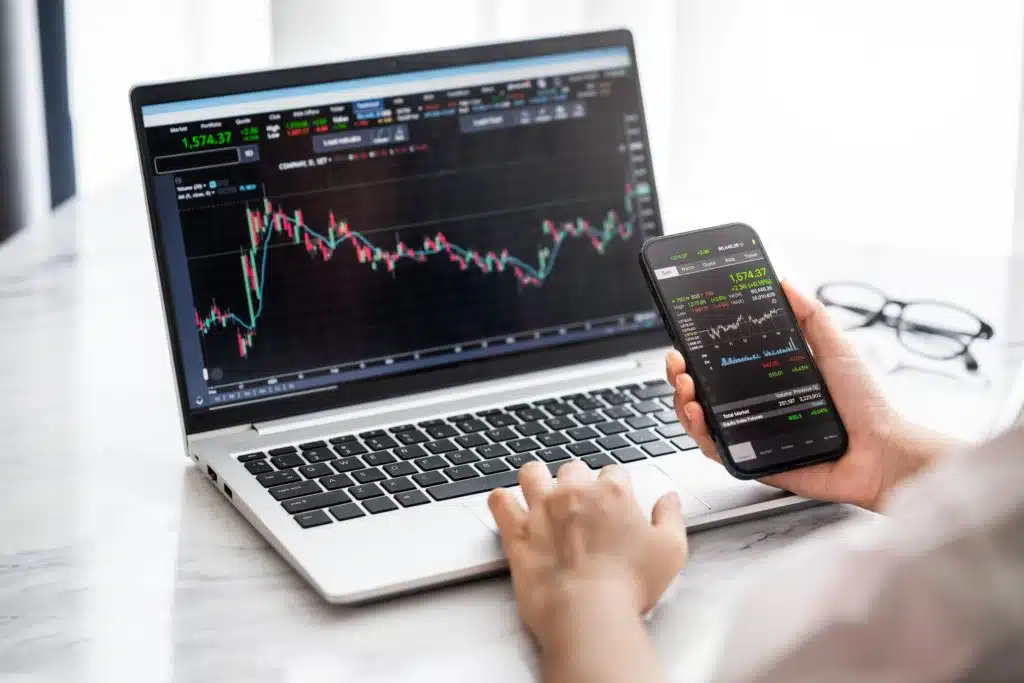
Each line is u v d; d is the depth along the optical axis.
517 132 0.97
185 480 0.80
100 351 1.03
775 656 0.39
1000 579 0.34
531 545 0.64
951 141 1.47
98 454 0.84
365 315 0.91
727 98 1.53
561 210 0.98
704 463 0.79
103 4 1.80
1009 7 1.41
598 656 0.54
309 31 1.60
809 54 1.50
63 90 1.97
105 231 1.34
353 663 0.59
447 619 0.63
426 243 0.93
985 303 1.08
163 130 0.86
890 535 0.38
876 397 0.75
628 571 0.60
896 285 1.14
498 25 1.61
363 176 0.92
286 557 0.68
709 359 0.76
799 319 0.80
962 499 0.35
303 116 0.90
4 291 1.16
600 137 0.99
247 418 0.86
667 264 0.80
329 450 0.81
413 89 0.94
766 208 1.56
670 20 1.58
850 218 1.54
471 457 0.79
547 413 0.87
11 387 0.95
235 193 0.88
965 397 0.89
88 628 0.62
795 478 0.74
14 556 0.70
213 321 0.86
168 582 0.67
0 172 1.96
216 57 1.71
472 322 0.94
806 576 0.41
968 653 0.34
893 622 0.36
